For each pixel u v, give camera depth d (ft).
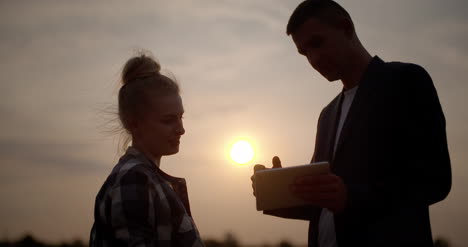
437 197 6.43
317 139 8.66
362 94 7.32
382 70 7.39
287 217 8.58
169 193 6.14
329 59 7.66
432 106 6.77
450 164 6.63
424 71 7.11
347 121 7.32
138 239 5.46
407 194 6.48
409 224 6.45
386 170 6.86
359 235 6.61
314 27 7.64
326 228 7.57
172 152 6.47
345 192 6.26
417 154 6.66
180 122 6.56
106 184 6.00
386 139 6.92
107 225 5.74
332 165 7.30
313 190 6.29
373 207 6.30
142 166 6.01
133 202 5.58
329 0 7.84
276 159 8.35
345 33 7.75
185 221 6.16
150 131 6.40
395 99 6.98
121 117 6.68
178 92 6.72
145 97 6.42
